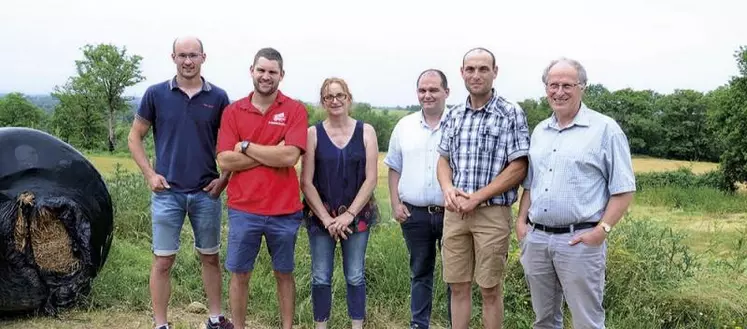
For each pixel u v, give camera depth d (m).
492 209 4.53
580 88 4.10
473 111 4.58
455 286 4.80
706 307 5.76
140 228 8.74
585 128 4.11
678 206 22.50
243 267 4.86
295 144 4.75
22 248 5.50
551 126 4.23
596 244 4.07
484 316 4.72
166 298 5.17
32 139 5.66
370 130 5.08
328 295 5.19
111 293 6.10
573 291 4.15
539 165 4.23
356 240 5.10
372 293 6.32
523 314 5.86
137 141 5.02
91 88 73.31
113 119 75.69
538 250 4.26
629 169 4.06
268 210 4.79
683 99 65.69
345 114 5.01
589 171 4.09
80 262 5.80
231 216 4.86
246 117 4.80
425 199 5.02
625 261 6.14
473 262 4.76
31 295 5.58
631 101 67.62
